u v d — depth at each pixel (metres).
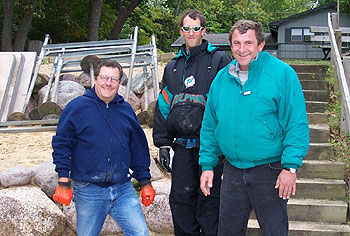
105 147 3.39
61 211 4.70
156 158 5.36
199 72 3.89
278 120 3.18
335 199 4.92
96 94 3.48
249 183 3.23
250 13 46.66
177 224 4.00
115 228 4.62
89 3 25.33
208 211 3.94
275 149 3.16
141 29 31.64
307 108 6.57
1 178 4.99
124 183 3.52
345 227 4.53
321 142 5.71
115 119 3.46
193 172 3.92
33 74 9.01
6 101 8.05
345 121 5.77
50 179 4.89
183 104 3.85
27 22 19.97
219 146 3.38
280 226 3.21
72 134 3.39
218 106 3.34
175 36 41.59
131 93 8.70
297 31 27.45
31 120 7.60
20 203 4.38
